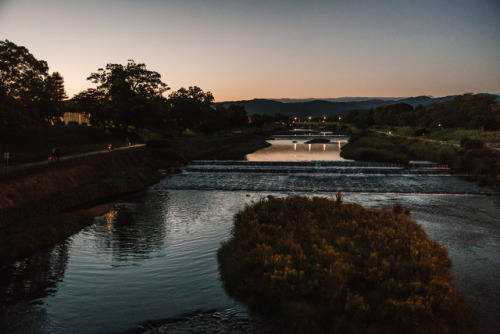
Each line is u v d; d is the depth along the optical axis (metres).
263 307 10.66
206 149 72.25
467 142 51.78
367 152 54.81
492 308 11.30
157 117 62.72
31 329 10.31
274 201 21.08
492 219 22.98
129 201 29.11
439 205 27.09
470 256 16.14
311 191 33.12
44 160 35.19
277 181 38.09
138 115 59.75
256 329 9.80
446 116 92.81
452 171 41.88
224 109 118.62
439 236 19.22
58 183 28.86
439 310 9.73
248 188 34.59
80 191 28.44
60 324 10.56
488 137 58.66
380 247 13.92
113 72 60.81
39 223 20.61
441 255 14.53
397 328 8.85
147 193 32.56
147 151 51.06
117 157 42.31
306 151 75.12
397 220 18.89
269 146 89.75
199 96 108.44
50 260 15.91
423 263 12.27
